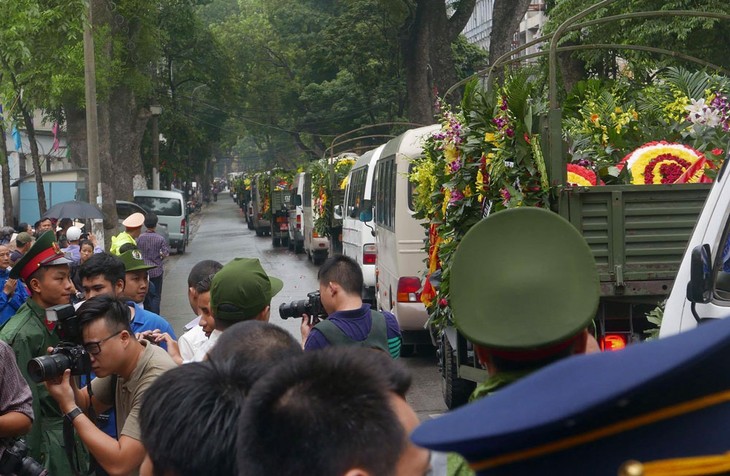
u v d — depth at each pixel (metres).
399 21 33.88
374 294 17.59
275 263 29.34
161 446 2.52
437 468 2.51
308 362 1.90
